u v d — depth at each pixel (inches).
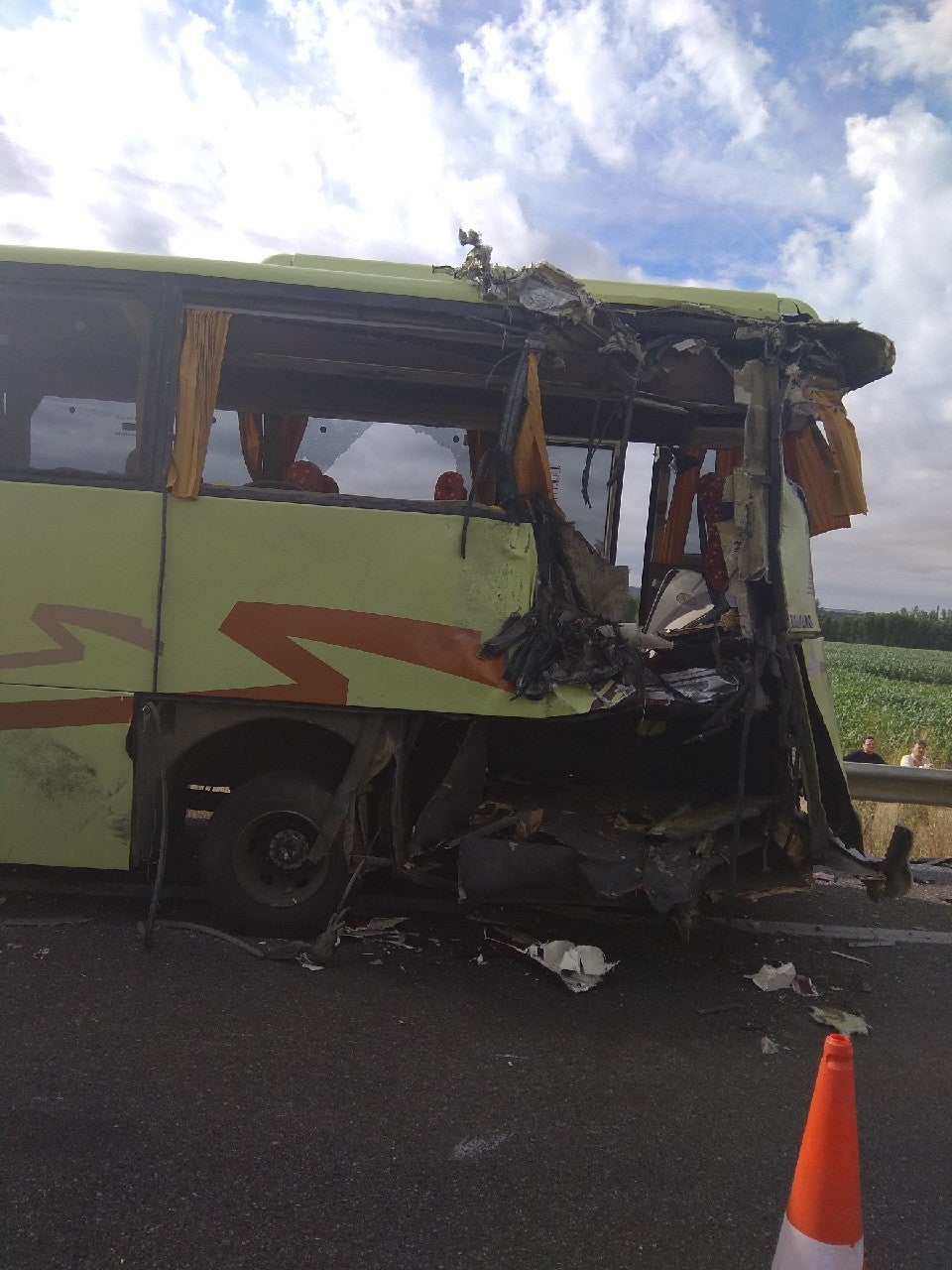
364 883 201.5
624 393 183.8
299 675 169.6
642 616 243.9
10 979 153.3
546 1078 134.5
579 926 194.7
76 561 170.7
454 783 174.6
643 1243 100.8
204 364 170.2
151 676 170.7
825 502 188.1
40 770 173.2
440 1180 109.3
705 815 181.5
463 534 168.7
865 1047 151.3
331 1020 147.4
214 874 177.9
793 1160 117.6
